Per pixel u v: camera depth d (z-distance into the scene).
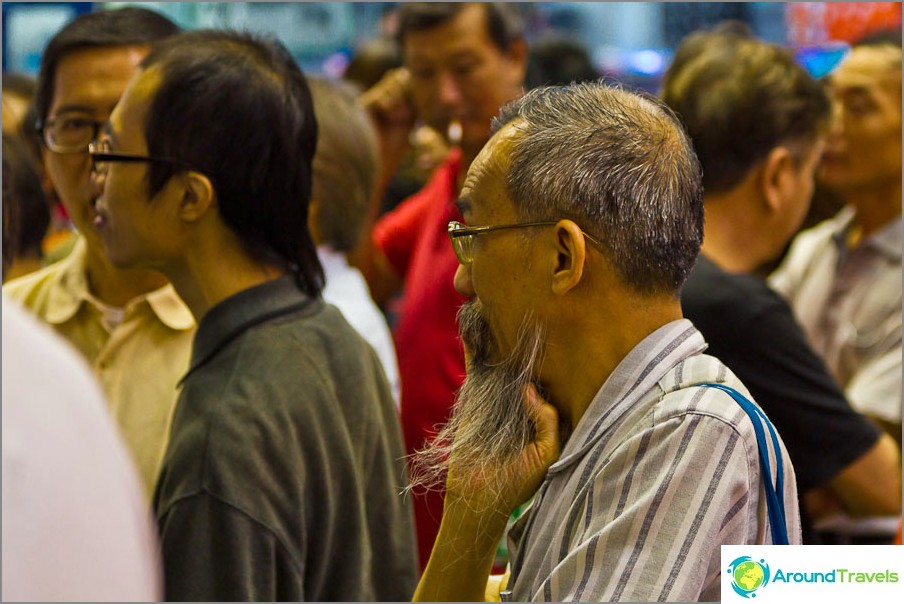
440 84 5.38
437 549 2.63
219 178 2.95
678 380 2.33
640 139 2.36
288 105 3.03
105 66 3.66
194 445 2.79
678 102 4.17
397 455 3.39
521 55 5.65
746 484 2.23
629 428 2.33
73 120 3.68
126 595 1.42
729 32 4.78
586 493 2.32
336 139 4.61
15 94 5.10
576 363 2.41
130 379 3.68
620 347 2.38
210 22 6.96
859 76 5.39
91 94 3.65
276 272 3.08
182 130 2.93
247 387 2.85
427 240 5.27
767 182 4.12
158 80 2.95
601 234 2.32
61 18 6.81
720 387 2.31
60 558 1.36
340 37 7.72
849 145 5.42
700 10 7.70
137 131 2.96
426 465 2.84
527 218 2.36
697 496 2.19
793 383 3.92
